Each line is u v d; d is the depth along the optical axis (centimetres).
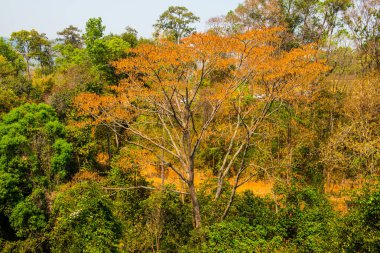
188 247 1434
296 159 2303
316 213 1593
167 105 1855
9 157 2117
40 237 1884
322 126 2612
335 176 2305
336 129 2475
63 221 1493
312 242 1348
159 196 1705
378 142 2016
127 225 1689
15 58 4834
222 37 1612
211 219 1700
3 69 3912
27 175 2147
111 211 1506
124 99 1789
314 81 2534
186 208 1875
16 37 4894
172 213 1741
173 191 1712
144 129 2648
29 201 2008
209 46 1527
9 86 3416
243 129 2580
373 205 1018
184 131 1706
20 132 2258
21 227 1964
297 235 1491
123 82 1758
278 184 1844
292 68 1744
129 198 1842
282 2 3550
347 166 2173
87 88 3062
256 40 1695
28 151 2189
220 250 1258
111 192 1888
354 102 2327
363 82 2419
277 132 2527
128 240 1581
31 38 4994
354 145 1966
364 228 1020
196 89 1675
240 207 1788
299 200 1741
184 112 1892
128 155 2003
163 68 1673
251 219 1700
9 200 2020
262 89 1969
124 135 2830
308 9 3466
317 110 2673
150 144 2541
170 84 1573
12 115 2402
